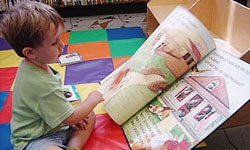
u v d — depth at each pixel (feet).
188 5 7.11
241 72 3.33
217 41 5.39
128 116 3.72
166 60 3.70
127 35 6.64
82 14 9.54
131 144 3.39
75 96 4.21
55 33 2.87
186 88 3.62
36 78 2.90
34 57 2.92
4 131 3.75
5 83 4.85
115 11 9.60
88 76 4.90
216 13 5.68
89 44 6.16
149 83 3.67
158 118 3.51
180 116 3.37
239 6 4.82
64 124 3.21
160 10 7.02
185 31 3.81
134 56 4.11
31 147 2.98
